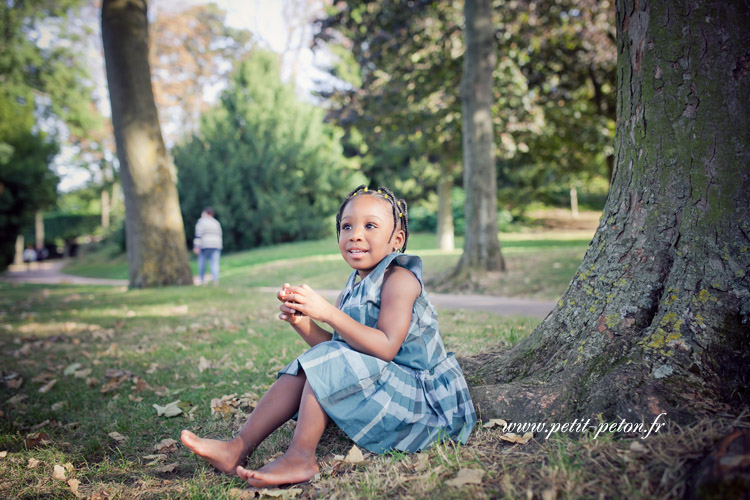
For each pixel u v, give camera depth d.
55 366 4.30
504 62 12.00
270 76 25.58
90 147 34.44
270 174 24.67
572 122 13.91
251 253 22.56
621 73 2.45
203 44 28.98
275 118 25.17
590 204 41.62
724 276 2.05
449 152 14.59
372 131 13.21
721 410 1.82
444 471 1.81
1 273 26.31
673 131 2.22
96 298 9.09
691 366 1.97
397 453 2.01
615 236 2.38
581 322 2.38
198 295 8.48
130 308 7.46
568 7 11.45
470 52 9.70
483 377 2.61
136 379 3.61
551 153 15.55
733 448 1.39
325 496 1.80
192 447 1.93
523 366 2.54
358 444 2.01
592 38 11.99
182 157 24.86
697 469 1.45
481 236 9.82
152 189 10.23
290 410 2.05
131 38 10.01
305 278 12.61
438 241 19.70
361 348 1.95
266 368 3.74
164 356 4.36
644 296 2.22
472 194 9.84
